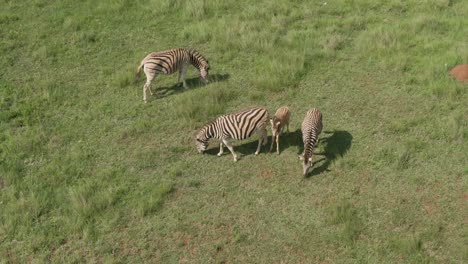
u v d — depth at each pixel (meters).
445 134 12.43
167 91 14.97
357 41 16.66
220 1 19.42
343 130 12.95
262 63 15.90
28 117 13.79
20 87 15.10
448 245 9.84
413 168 11.64
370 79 14.88
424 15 17.86
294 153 12.33
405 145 12.21
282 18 18.17
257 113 11.84
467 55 15.05
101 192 11.34
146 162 12.30
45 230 10.58
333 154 12.21
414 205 10.74
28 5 19.59
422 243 9.88
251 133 11.89
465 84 14.16
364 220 10.48
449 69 14.89
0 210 11.05
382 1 19.14
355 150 12.27
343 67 15.50
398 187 11.20
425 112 13.34
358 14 18.56
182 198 11.30
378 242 10.00
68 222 10.67
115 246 10.27
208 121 13.59
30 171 12.09
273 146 12.59
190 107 13.79
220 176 11.84
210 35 17.45
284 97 14.34
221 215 10.84
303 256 9.88
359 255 9.77
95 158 12.48
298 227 10.45
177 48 15.35
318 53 16.08
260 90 14.64
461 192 10.95
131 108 14.20
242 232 10.44
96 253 10.16
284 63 15.49
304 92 14.50
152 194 11.29
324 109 13.78
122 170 12.08
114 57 16.62
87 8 19.36
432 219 10.41
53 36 17.64
